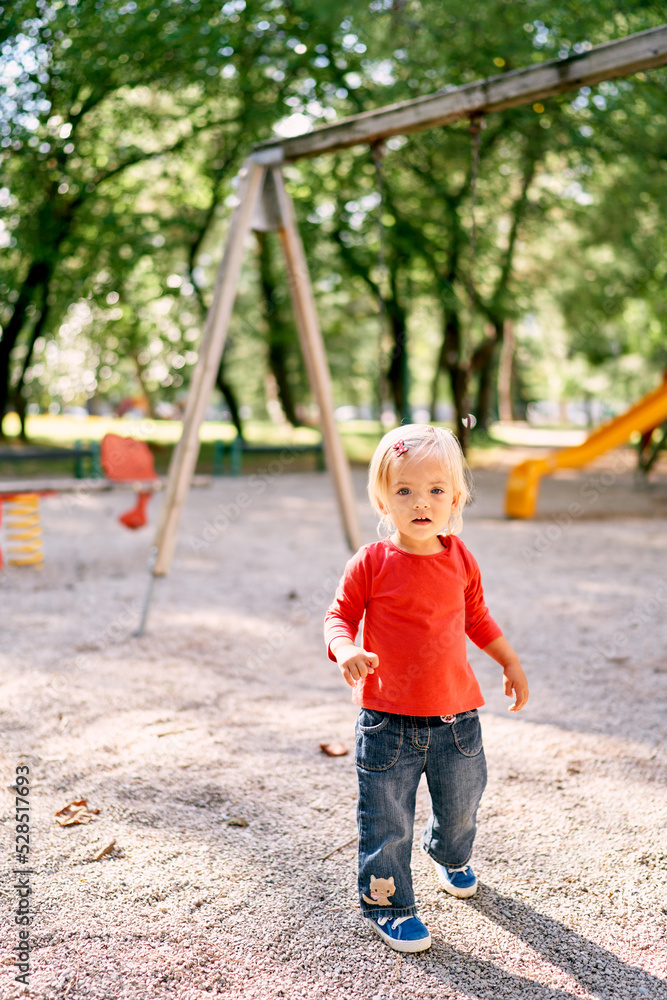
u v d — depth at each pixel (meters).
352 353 27.47
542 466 9.53
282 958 1.88
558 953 1.92
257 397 31.77
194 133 13.27
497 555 7.14
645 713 3.44
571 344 23.31
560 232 17.80
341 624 1.95
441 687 1.91
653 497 11.88
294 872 2.23
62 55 10.94
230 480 14.02
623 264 18.02
